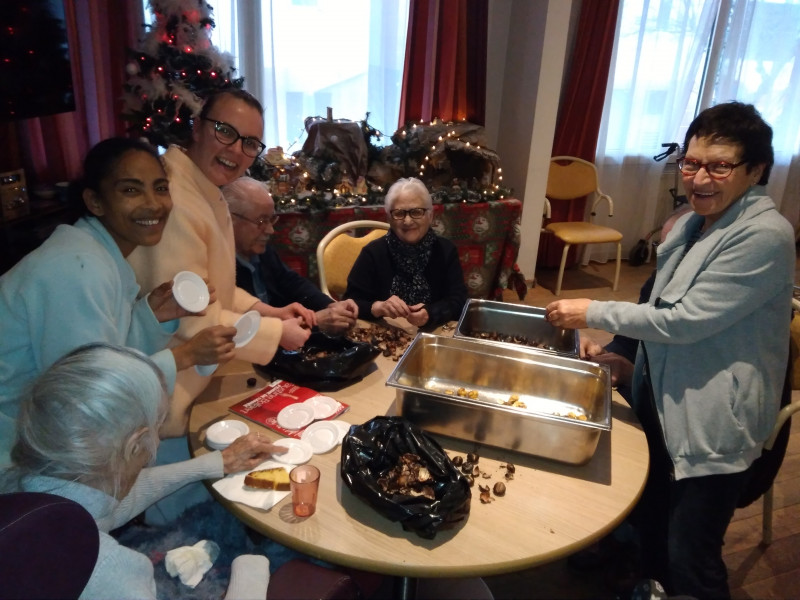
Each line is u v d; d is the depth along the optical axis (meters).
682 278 1.22
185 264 1.23
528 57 3.86
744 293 1.11
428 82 3.78
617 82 4.46
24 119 2.70
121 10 3.12
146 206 1.06
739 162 1.13
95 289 1.01
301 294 2.08
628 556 1.71
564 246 4.39
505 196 3.64
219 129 1.33
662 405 1.26
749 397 1.17
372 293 2.07
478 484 1.06
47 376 0.75
